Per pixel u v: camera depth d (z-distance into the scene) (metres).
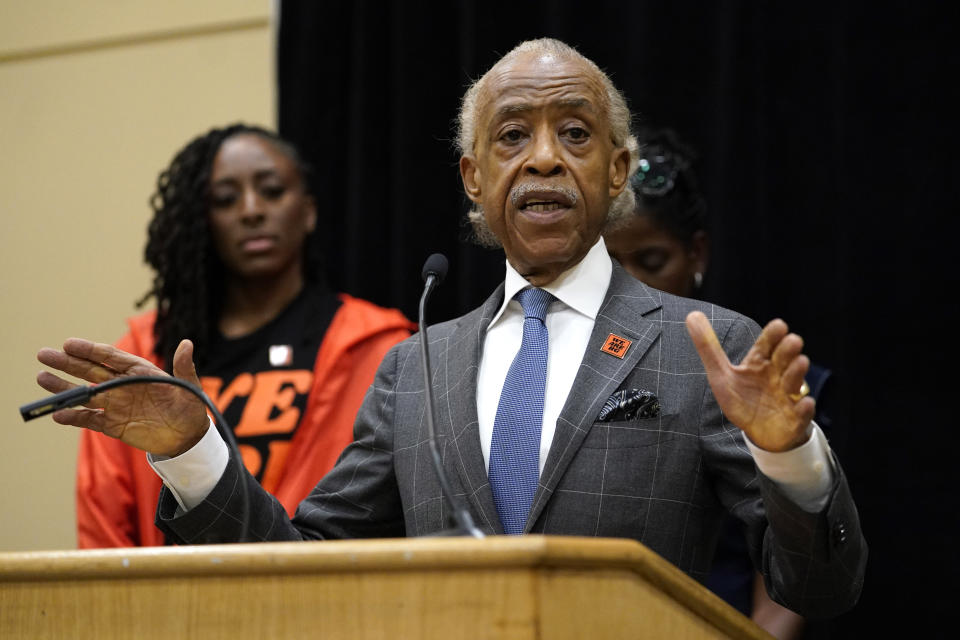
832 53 4.61
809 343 4.52
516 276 2.75
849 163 4.52
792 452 2.05
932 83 4.48
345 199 5.25
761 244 4.57
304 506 2.72
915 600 4.23
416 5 5.21
